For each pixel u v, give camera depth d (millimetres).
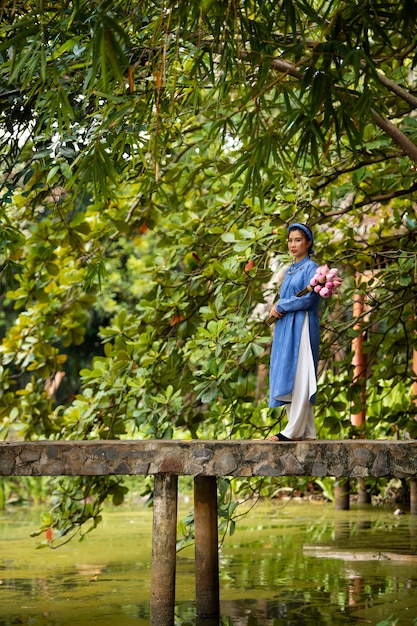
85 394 10461
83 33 6781
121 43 6762
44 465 7785
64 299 11734
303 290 8047
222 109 10391
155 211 11406
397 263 10383
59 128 6746
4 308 26562
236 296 11477
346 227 11617
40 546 10203
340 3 6574
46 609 8266
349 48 6008
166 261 10859
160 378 10281
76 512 10312
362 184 11203
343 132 9469
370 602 8383
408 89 9750
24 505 19047
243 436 10711
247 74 7398
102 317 25797
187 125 10594
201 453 7535
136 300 26109
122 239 24578
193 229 11070
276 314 8125
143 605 8398
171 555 7570
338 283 7895
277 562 10578
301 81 6238
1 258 10781
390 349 11250
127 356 10305
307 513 15430
